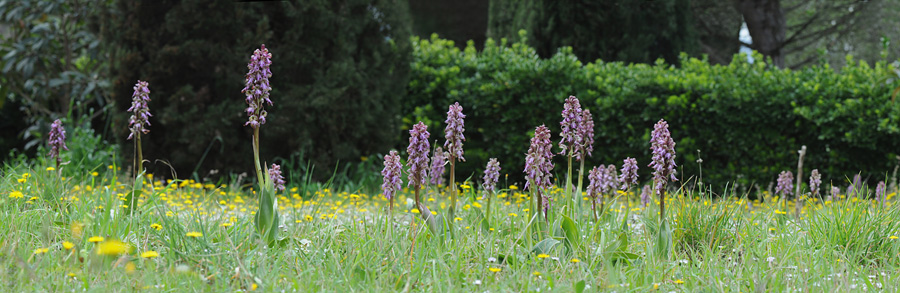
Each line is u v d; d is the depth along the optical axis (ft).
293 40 23.94
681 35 43.68
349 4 24.73
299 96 24.02
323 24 24.08
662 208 11.13
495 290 8.86
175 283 8.73
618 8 39.96
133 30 23.49
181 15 23.11
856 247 11.46
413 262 9.87
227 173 24.17
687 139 28.19
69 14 28.12
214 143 24.02
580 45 40.19
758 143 28.14
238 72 23.58
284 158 24.64
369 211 16.35
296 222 12.50
